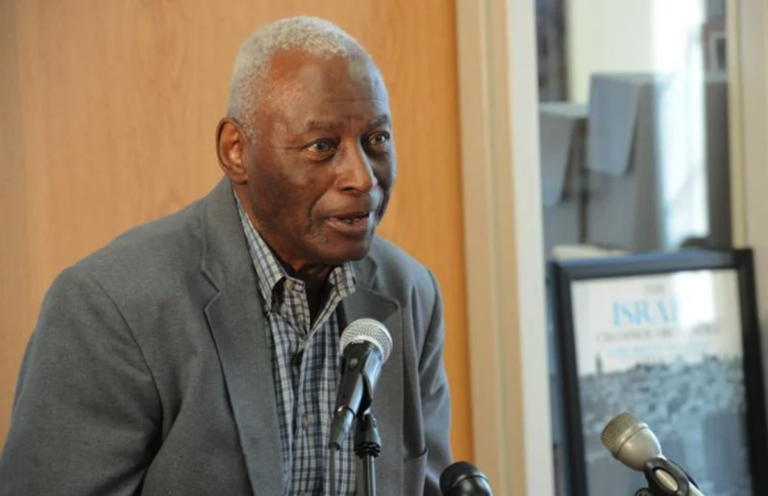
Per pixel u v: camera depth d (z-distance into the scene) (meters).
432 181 3.45
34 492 2.01
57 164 3.12
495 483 3.50
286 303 2.17
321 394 2.21
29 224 3.11
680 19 3.82
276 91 1.98
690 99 3.85
